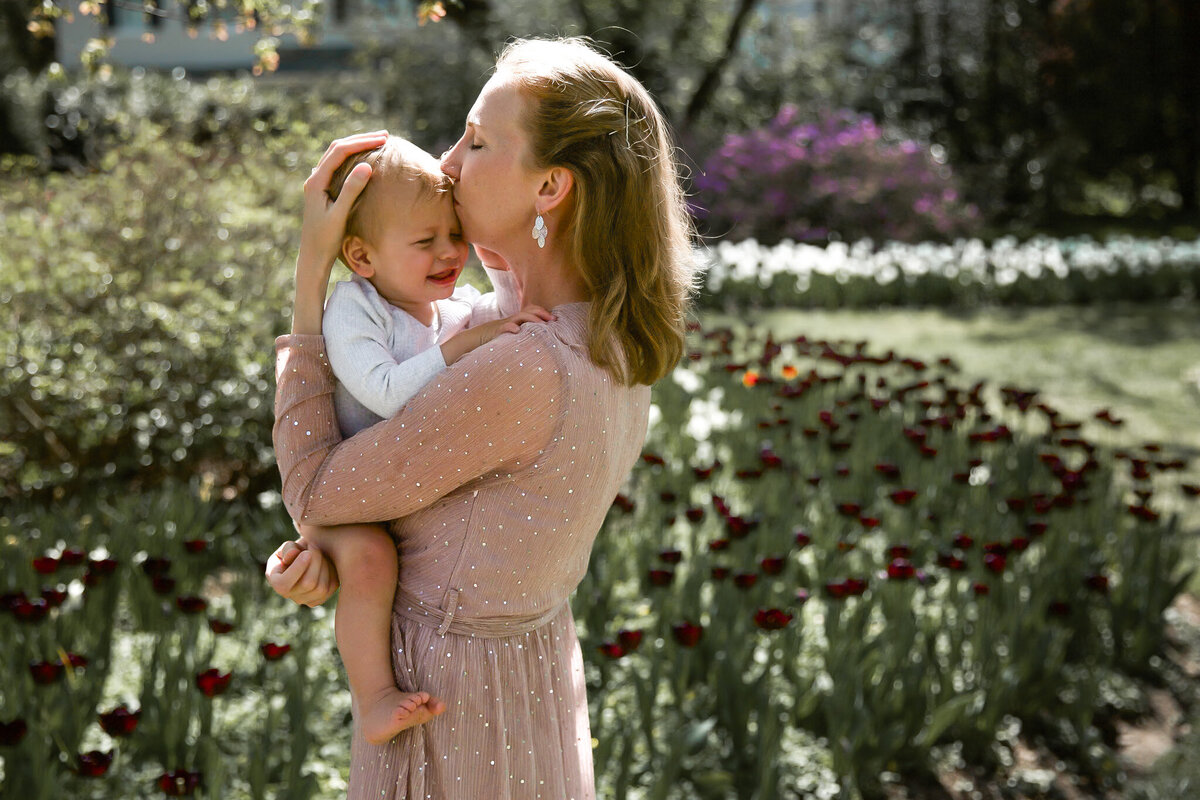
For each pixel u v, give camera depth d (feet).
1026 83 73.36
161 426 16.94
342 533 5.16
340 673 12.18
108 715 8.50
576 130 5.03
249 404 17.40
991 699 11.67
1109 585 13.74
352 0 70.85
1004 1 72.33
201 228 20.04
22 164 24.99
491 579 5.13
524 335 4.99
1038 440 19.21
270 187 23.57
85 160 49.29
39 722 9.33
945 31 73.77
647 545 14.15
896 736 10.64
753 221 52.11
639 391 5.51
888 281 42.86
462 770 5.17
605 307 5.10
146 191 20.01
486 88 5.26
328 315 5.18
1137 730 12.84
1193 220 72.95
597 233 5.09
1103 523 16.76
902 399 20.85
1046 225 70.90
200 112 34.09
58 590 10.33
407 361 5.01
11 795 8.37
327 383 5.15
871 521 13.80
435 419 4.86
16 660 10.39
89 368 16.76
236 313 18.44
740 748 10.62
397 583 5.27
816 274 42.09
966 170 67.72
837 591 11.65
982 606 12.62
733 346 30.91
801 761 10.91
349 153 5.21
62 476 16.69
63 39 72.90
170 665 9.97
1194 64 73.56
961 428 20.49
